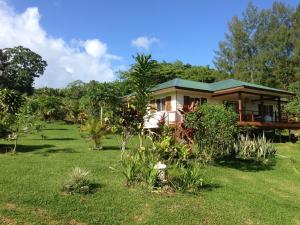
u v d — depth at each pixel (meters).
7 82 77.25
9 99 16.75
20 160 12.99
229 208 8.98
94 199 8.61
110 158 14.34
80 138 23.81
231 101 30.73
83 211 7.83
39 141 21.12
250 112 31.73
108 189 9.51
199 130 15.38
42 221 7.11
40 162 12.73
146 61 13.23
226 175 13.65
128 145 19.17
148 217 7.86
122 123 13.50
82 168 11.83
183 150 13.36
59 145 18.97
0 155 14.23
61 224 7.11
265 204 9.76
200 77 54.19
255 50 56.88
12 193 8.49
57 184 9.49
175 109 26.20
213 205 9.05
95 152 16.34
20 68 79.94
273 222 8.38
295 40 53.53
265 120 29.09
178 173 10.38
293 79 52.88
